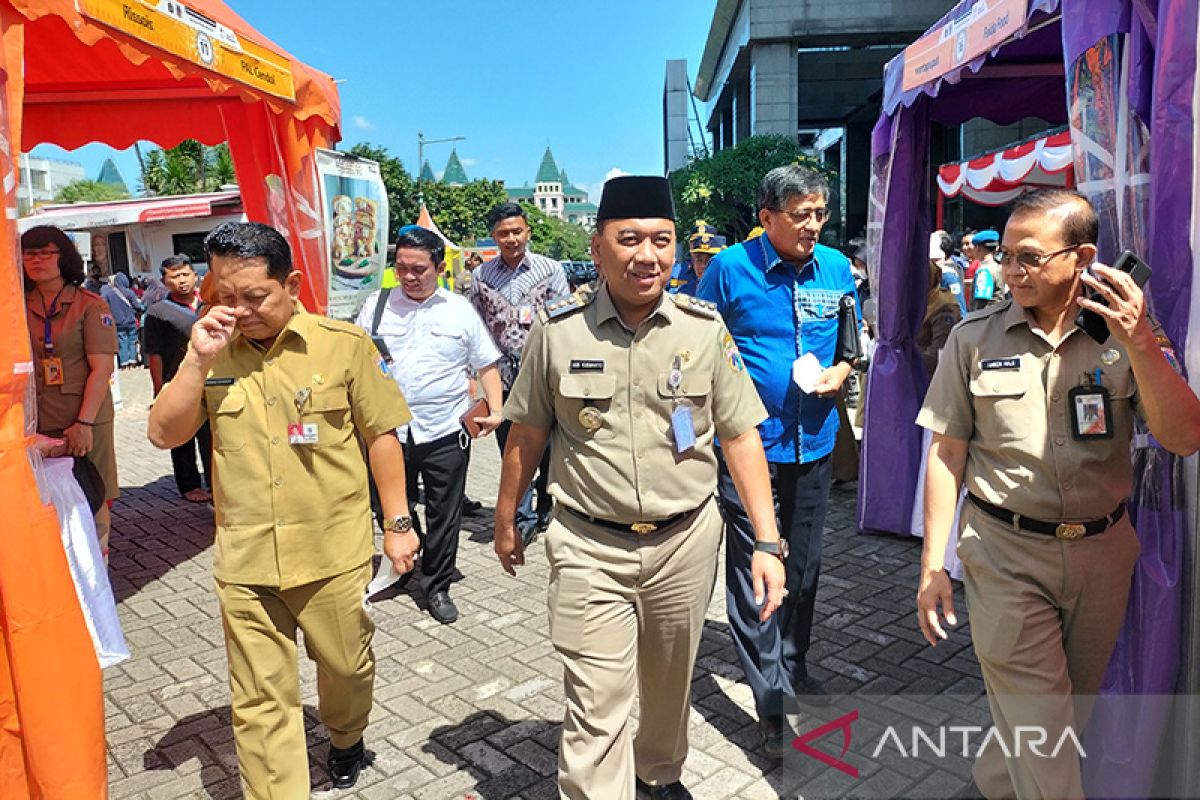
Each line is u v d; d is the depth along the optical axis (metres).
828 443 3.28
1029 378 2.16
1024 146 9.44
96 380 4.27
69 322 4.24
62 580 2.53
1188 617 2.42
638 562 2.31
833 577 4.79
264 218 5.78
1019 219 2.10
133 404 11.97
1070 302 2.14
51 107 5.91
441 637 4.11
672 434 2.30
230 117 5.69
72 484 3.60
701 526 2.38
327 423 2.54
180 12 3.88
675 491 2.31
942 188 12.59
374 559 5.25
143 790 2.92
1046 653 2.11
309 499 2.51
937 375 2.37
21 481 2.44
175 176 28.45
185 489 6.82
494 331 5.36
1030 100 6.00
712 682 3.62
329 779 2.94
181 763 3.09
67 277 4.31
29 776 2.49
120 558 5.47
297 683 2.60
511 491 2.51
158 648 4.09
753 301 3.23
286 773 2.50
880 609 4.31
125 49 3.46
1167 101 2.41
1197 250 2.32
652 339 2.29
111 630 3.69
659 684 2.53
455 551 4.40
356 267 7.11
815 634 4.00
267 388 2.49
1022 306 2.17
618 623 2.31
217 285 2.41
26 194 2.69
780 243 3.16
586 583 2.29
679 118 32.72
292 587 2.48
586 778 2.21
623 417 2.29
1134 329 1.93
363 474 2.67
